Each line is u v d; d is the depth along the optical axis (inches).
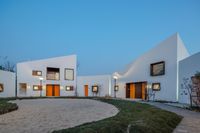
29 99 749.3
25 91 1042.1
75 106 465.4
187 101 616.1
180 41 716.7
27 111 368.8
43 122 258.5
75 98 836.6
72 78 1198.9
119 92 1093.8
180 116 344.5
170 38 741.9
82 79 1302.9
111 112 355.3
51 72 1147.9
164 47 775.1
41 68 1099.9
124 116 283.1
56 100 696.4
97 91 1229.1
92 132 179.8
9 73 949.8
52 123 251.8
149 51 872.9
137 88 967.0
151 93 841.5
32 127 228.7
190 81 600.7
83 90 1294.3
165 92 758.5
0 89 874.8
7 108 362.3
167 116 302.5
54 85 1141.7
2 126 233.8
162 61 778.8
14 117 298.4
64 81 1168.2
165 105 567.5
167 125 254.7
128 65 1037.2
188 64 618.8
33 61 1077.1
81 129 188.5
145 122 235.9
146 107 413.7
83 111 369.7
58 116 308.5
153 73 846.5
